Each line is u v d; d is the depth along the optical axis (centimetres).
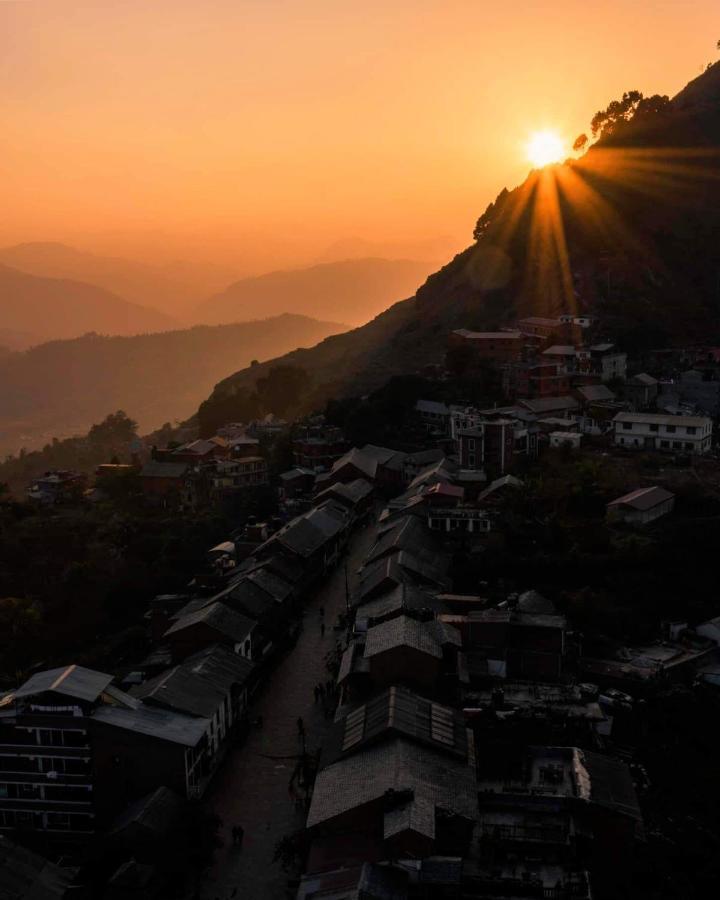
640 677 7694
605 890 5528
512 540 10519
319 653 9306
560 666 7606
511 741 6519
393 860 5166
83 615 12138
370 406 17012
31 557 14000
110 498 17012
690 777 6744
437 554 10344
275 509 15075
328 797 5800
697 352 16688
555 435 13475
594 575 9650
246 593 9438
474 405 16000
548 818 5666
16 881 5706
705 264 19562
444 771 5884
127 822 6206
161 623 10212
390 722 6184
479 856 5381
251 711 8194
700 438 12800
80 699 6888
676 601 9081
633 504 10525
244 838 6438
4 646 11019
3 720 6944
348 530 12694
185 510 15962
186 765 6788
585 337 17750
